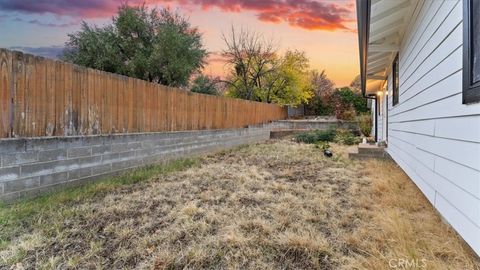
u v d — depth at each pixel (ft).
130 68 41.19
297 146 34.35
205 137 27.22
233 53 65.67
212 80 59.62
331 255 7.40
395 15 14.88
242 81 66.44
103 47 40.16
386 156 24.02
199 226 9.29
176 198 12.42
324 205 11.38
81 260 7.19
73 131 13.70
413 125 14.03
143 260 7.29
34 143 11.68
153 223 9.63
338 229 8.95
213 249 7.82
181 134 23.31
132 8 43.06
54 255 7.43
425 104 11.51
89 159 14.48
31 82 11.73
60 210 10.50
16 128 11.16
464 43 7.07
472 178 6.82
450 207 8.43
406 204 11.10
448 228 8.59
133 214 10.45
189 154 24.54
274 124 50.14
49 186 12.33
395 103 20.79
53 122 12.68
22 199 11.15
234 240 8.21
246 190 13.85
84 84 14.33
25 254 7.44
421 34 12.35
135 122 18.16
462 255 6.94
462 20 7.48
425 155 11.52
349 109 63.41
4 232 8.53
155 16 45.34
